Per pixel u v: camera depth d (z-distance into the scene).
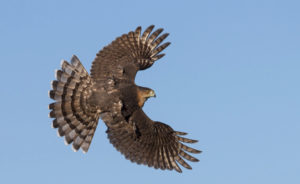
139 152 14.70
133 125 14.51
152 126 14.91
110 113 14.23
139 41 15.86
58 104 14.10
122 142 14.54
